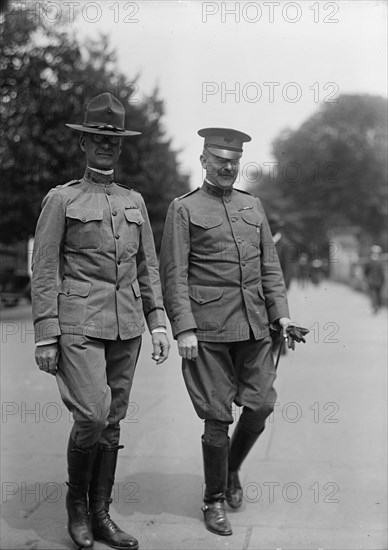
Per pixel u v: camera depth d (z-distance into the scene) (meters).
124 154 11.84
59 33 10.25
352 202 41.28
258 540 3.07
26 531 3.16
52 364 2.89
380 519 3.26
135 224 3.05
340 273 29.03
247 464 4.03
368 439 4.45
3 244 12.53
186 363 3.28
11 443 4.39
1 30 10.12
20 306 12.51
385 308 15.03
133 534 3.14
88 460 2.98
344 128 40.12
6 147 11.32
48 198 2.95
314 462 4.04
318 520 3.27
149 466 4.04
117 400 3.05
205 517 3.22
